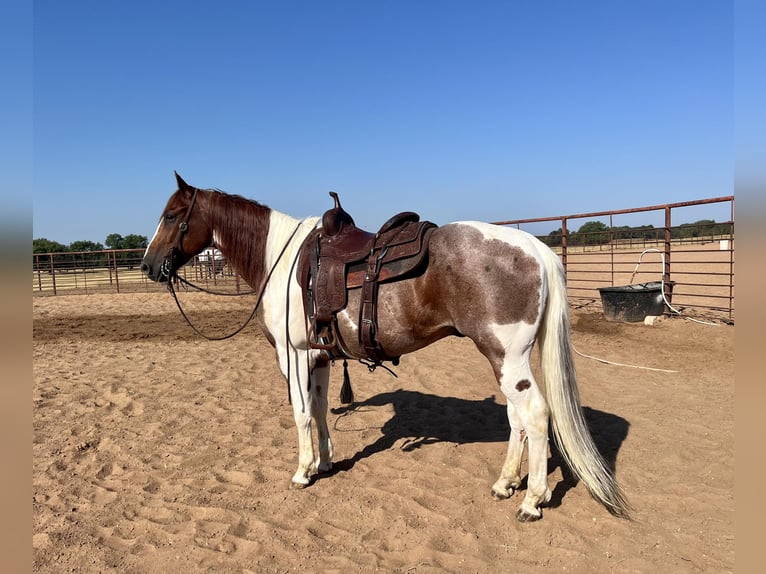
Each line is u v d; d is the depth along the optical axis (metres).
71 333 9.05
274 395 5.32
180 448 3.97
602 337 7.45
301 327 3.22
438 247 2.76
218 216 3.59
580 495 3.08
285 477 3.45
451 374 5.95
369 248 2.92
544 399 2.76
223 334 8.86
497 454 3.72
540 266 2.67
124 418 4.64
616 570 2.38
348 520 2.91
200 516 2.98
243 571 2.47
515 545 2.62
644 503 2.95
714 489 3.05
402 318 2.83
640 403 4.64
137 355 7.23
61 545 2.69
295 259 3.25
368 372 6.13
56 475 3.52
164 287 17.16
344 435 4.19
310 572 2.45
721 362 5.90
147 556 2.61
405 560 2.54
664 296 8.23
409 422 4.44
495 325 2.65
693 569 2.36
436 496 3.13
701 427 4.00
